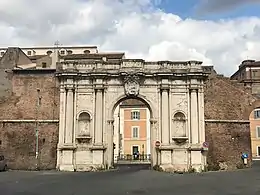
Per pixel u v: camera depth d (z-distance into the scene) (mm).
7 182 30734
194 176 36656
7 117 45781
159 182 30812
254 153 80688
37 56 72500
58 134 44625
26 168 44438
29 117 45531
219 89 46188
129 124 77438
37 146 44812
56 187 27016
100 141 43312
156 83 44375
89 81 44438
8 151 45031
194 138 42969
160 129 43594
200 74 43875
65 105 44188
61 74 44219
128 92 43875
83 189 25766
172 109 43969
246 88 47188
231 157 45344
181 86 44312
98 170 42531
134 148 76688
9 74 47250
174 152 43000
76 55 64000
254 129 81625
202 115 44031
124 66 44406
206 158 43656
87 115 44125
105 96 44344
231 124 46000
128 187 27062
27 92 46188
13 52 55000
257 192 24078
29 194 23000
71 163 42875
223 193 23656
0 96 46562
